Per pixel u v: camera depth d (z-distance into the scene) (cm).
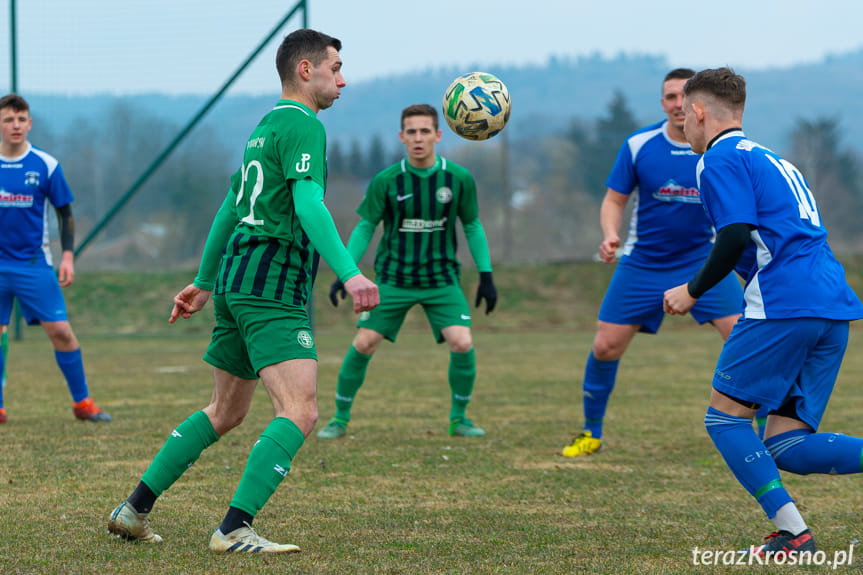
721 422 745
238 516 702
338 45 759
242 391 756
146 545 720
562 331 4388
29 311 1430
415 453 1224
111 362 2628
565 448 1252
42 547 709
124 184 5144
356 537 768
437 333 1422
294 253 717
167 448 735
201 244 5384
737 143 742
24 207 1427
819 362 735
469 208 1438
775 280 718
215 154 5288
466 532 791
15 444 1227
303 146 694
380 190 1408
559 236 6431
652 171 1191
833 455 716
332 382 2147
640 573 659
